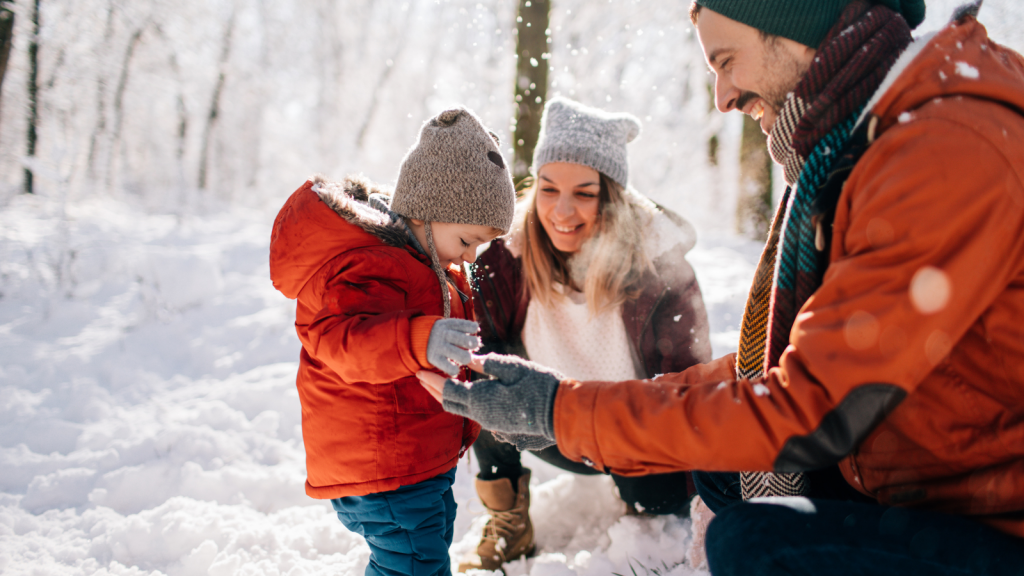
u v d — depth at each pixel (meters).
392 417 1.69
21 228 9.04
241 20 19.05
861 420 0.98
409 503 1.71
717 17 1.30
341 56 19.59
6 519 2.40
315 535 2.33
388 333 1.46
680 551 2.11
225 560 2.14
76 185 16.56
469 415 1.29
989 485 1.03
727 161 16.19
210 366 4.30
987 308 1.01
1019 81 1.07
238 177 22.47
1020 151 0.98
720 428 1.04
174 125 22.58
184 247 8.39
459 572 2.13
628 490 2.25
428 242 1.81
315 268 1.69
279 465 2.90
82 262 6.62
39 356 4.29
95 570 2.14
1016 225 0.95
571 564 2.15
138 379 3.98
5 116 14.24
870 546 1.05
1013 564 0.98
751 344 1.49
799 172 1.32
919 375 0.97
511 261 2.34
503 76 10.66
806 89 1.23
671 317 2.26
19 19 12.55
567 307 2.33
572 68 9.31
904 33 1.20
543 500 2.55
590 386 1.17
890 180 0.99
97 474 2.75
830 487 1.41
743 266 7.23
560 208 2.13
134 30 15.93
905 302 0.94
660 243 2.20
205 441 2.99
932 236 0.94
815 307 1.04
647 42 10.52
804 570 1.05
